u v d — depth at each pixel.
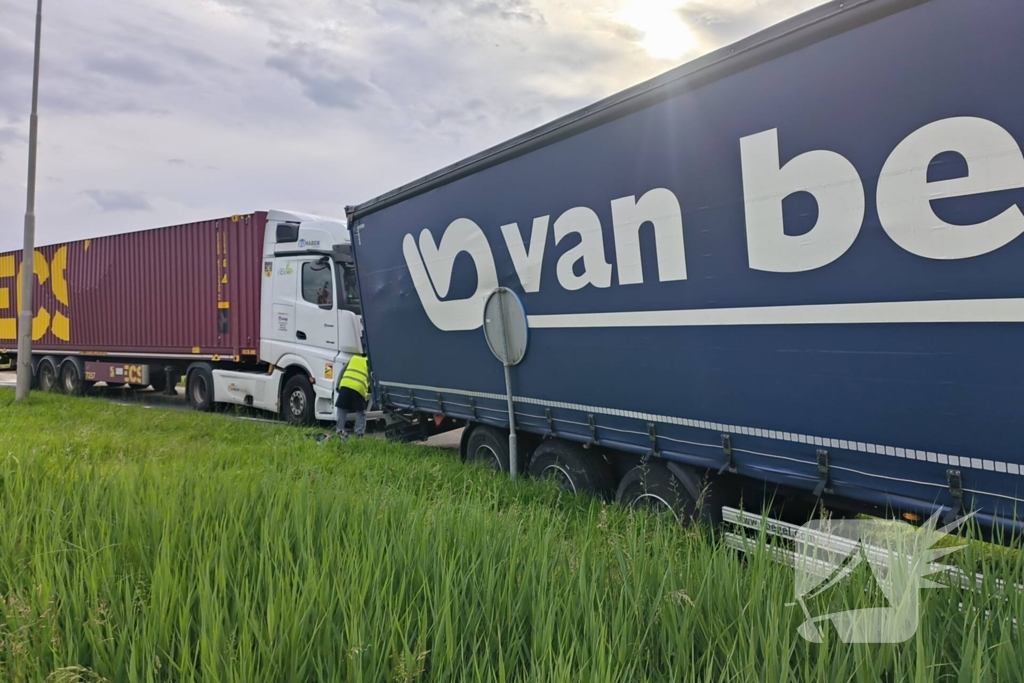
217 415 10.73
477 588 2.51
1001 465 2.62
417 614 2.32
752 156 3.49
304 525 3.15
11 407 11.15
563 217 4.78
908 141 2.85
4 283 17.36
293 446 7.47
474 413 6.08
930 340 2.82
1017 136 2.52
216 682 1.91
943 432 2.80
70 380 15.27
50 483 4.03
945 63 2.72
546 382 5.11
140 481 4.00
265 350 10.84
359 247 7.66
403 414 7.38
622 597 2.34
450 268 6.10
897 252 2.90
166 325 12.75
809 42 3.20
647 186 4.12
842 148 3.09
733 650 1.97
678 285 3.96
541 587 2.39
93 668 2.09
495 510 3.81
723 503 3.97
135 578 2.67
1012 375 2.58
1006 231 2.57
